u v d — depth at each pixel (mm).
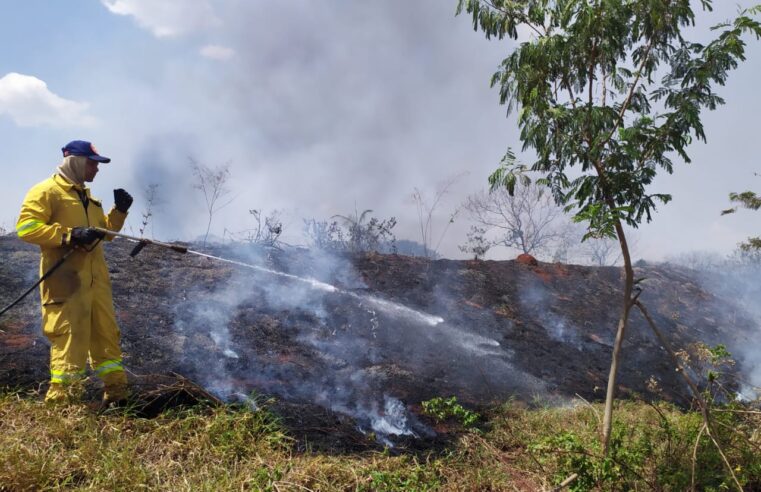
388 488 3492
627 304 3900
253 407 4355
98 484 3188
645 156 3955
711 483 3619
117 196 4586
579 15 3805
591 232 3727
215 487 3277
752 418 4234
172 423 3938
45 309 4051
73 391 3924
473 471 3910
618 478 3475
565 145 3877
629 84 4164
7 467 3162
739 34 3688
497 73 4191
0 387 4281
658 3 3697
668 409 5406
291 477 3490
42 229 3986
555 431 4648
